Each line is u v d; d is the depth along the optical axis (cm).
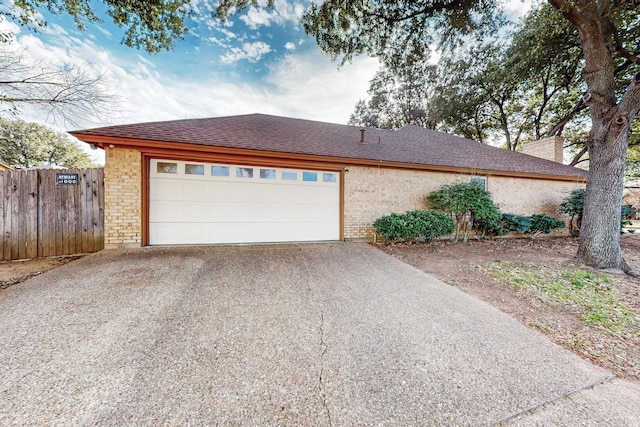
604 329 296
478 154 1031
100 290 355
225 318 289
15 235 509
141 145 566
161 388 183
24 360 209
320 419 162
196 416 161
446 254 655
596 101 563
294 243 697
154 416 160
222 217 652
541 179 1012
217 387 186
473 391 191
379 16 614
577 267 548
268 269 469
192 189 627
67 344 232
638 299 381
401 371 210
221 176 648
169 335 251
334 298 356
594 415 172
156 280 396
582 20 542
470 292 396
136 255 528
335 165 744
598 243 548
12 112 520
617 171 542
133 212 580
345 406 173
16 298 326
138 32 566
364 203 784
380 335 265
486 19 613
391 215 734
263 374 201
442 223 750
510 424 164
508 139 1784
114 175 566
